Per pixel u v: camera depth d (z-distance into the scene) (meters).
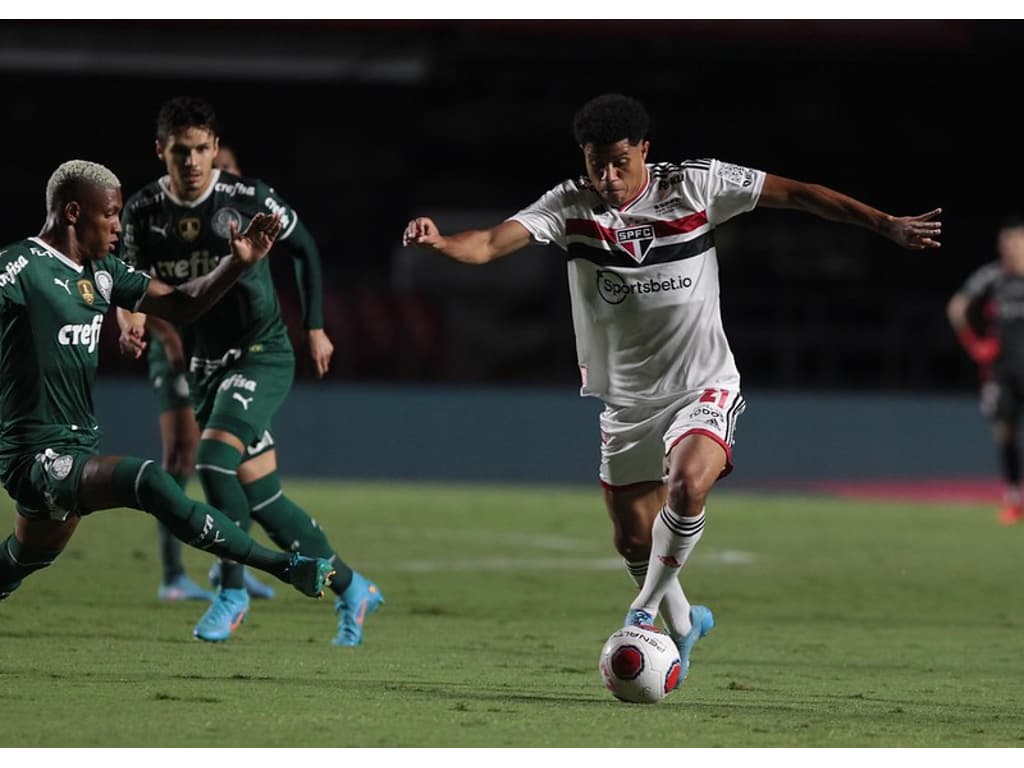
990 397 56.41
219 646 25.69
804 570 41.22
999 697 22.14
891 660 26.38
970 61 109.94
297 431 78.50
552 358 99.00
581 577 38.69
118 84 103.31
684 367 22.14
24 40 99.12
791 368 99.81
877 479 74.12
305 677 22.14
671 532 20.83
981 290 56.50
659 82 110.75
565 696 21.06
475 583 36.97
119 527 46.75
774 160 112.06
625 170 21.41
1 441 21.17
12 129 102.31
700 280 22.08
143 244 27.36
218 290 21.89
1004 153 112.88
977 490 70.31
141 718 18.09
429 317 95.88
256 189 27.27
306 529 27.20
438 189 109.19
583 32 106.50
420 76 104.06
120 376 86.81
